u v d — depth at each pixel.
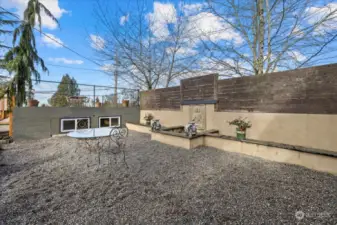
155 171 3.00
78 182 2.58
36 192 2.28
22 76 6.21
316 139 3.30
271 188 2.33
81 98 7.26
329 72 3.14
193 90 6.00
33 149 4.59
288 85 3.72
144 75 9.91
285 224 1.63
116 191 2.30
